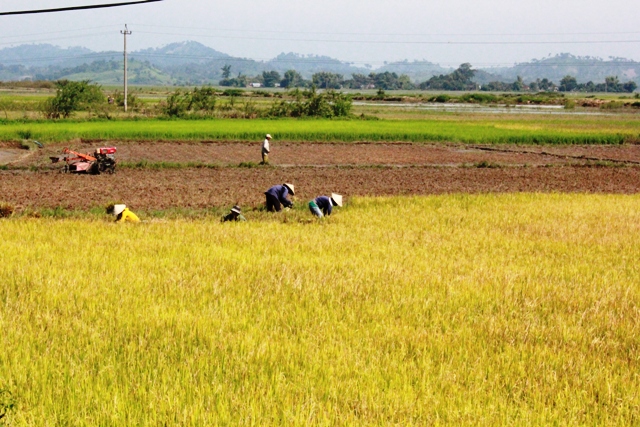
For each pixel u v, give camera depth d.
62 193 20.17
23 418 5.02
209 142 37.47
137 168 26.86
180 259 10.84
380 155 34.22
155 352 6.48
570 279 10.47
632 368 6.60
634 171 30.09
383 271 10.41
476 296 9.17
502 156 35.19
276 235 13.38
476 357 6.71
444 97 117.69
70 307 7.94
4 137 34.69
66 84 52.59
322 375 6.14
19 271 9.40
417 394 5.77
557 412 5.50
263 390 5.62
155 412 5.18
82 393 5.54
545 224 15.85
